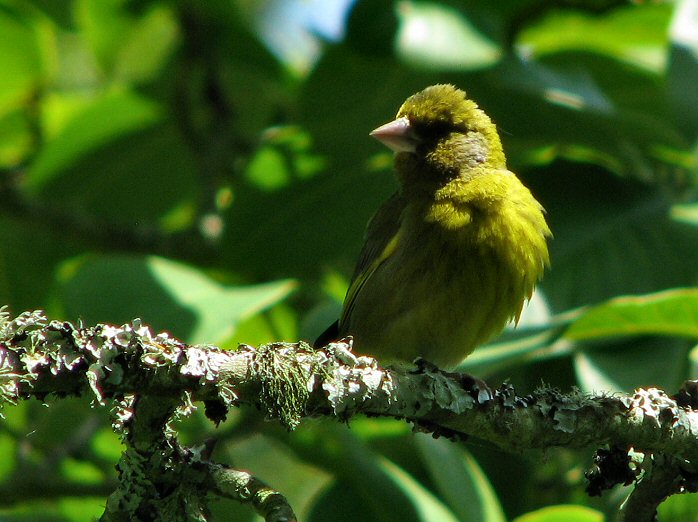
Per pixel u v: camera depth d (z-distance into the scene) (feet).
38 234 46.73
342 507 34.83
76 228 46.44
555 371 37.04
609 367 32.42
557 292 34.65
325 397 20.88
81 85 51.83
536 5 39.52
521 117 38.91
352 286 31.63
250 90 48.80
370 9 36.11
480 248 28.94
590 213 36.19
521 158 40.01
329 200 40.14
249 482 20.10
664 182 38.34
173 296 32.96
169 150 47.34
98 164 46.85
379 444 37.86
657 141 38.09
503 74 36.11
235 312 31.99
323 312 35.86
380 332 30.04
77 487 38.58
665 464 23.68
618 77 40.88
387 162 40.34
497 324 29.66
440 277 29.07
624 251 35.19
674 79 33.24
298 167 40.19
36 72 45.21
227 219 40.06
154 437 19.85
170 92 46.21
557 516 29.66
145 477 20.21
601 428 23.31
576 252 35.37
